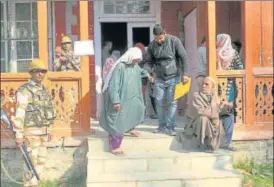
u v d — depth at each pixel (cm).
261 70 914
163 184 739
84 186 827
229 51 918
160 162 788
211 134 801
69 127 877
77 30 1125
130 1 1171
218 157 798
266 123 920
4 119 762
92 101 1138
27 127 727
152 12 1176
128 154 806
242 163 901
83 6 870
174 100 855
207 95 813
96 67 1135
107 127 794
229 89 902
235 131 907
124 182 734
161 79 857
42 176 866
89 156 786
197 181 745
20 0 1087
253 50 920
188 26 1126
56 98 873
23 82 877
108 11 1163
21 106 714
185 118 1079
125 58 793
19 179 889
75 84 877
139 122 805
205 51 955
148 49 867
